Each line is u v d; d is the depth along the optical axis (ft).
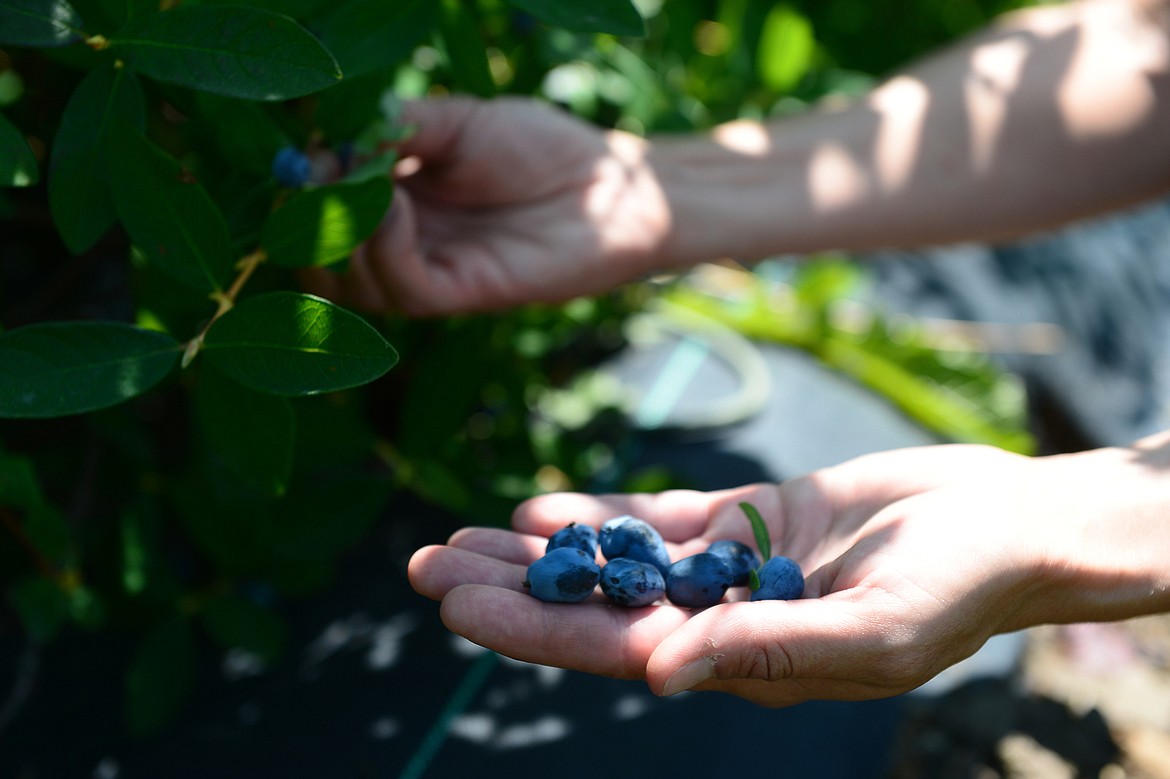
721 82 2.44
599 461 2.46
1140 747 2.47
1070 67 2.17
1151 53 2.16
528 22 1.85
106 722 1.86
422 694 1.95
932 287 3.34
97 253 1.91
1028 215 2.20
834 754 2.02
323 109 1.49
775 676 1.23
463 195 1.90
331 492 1.76
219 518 1.68
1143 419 3.25
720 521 1.55
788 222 2.10
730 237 2.09
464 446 2.06
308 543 1.75
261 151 1.44
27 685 1.83
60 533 1.49
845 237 2.15
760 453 2.61
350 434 1.72
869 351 2.88
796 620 1.22
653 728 1.94
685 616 1.32
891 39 3.23
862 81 2.49
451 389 1.83
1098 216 2.24
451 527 2.28
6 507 1.53
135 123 1.27
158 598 1.70
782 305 3.02
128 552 1.67
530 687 1.98
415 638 2.05
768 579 1.33
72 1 1.24
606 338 2.96
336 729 1.88
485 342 2.08
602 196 1.93
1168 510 1.44
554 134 1.89
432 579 1.35
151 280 1.46
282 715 1.90
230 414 1.32
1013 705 2.31
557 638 1.28
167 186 1.25
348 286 1.72
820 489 1.55
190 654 1.73
